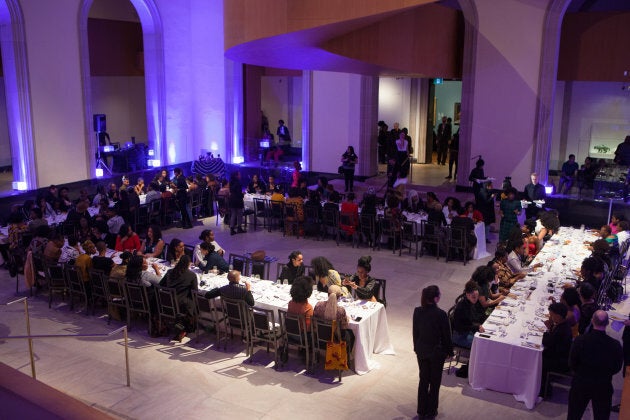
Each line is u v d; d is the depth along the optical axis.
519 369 6.66
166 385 7.05
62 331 8.65
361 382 7.18
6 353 7.87
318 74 18.61
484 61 15.98
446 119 21.31
